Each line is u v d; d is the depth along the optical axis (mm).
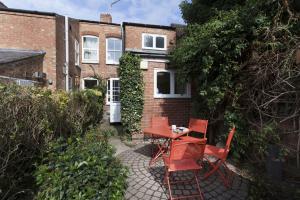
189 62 5969
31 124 3354
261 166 4340
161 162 4898
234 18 4531
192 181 3938
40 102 3676
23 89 3510
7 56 7547
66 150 3254
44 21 9219
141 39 11250
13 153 3055
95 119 8852
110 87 13547
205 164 4664
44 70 9148
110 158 3082
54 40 9305
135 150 5895
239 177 4113
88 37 13422
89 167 2691
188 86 7840
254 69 4273
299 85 3594
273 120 3986
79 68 12945
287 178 3830
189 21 8414
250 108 4402
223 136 5164
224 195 3494
